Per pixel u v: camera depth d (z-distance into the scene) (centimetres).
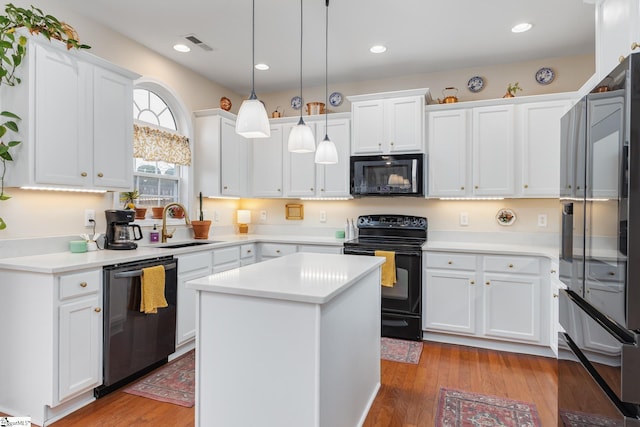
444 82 382
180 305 284
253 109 185
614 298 126
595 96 144
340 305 169
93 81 250
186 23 290
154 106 355
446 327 317
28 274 204
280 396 150
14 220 235
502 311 300
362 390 204
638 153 115
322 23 289
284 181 412
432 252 322
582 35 304
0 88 215
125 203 309
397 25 290
